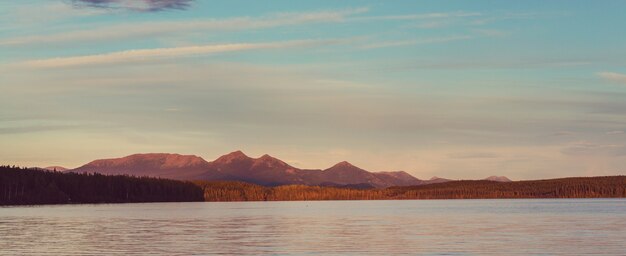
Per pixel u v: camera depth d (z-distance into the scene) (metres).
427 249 77.62
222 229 114.88
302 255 72.88
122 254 74.38
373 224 129.38
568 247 78.50
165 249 79.06
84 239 92.81
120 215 178.00
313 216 173.25
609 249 76.19
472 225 122.94
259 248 79.81
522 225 121.12
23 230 111.12
